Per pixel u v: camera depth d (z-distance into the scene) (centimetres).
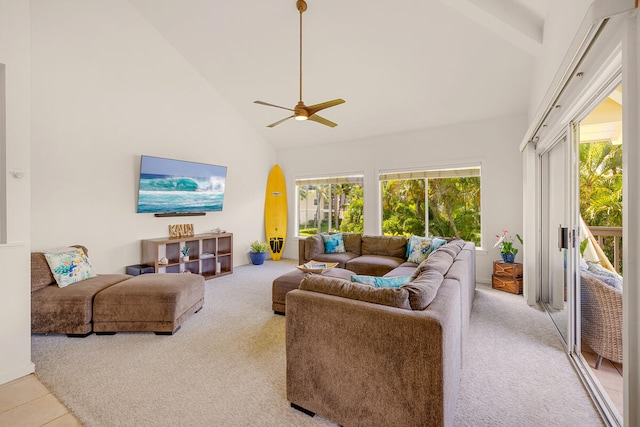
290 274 343
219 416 166
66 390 190
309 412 167
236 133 579
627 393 124
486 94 403
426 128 498
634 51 119
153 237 450
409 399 134
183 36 440
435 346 128
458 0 259
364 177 566
